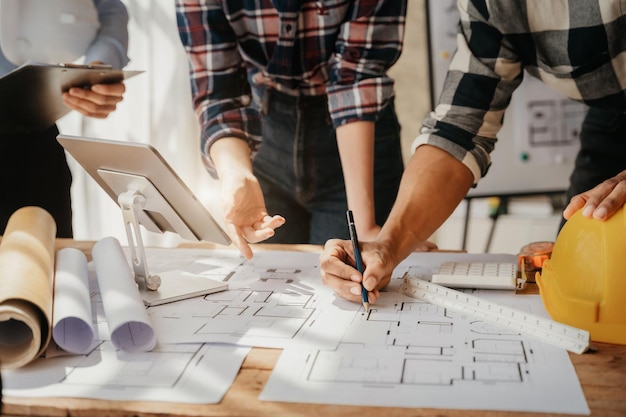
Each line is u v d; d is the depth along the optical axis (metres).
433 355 0.86
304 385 0.79
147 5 2.55
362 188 1.48
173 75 2.60
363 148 1.49
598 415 0.72
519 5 1.20
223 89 1.53
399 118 2.86
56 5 1.84
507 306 1.00
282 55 1.55
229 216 1.23
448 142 1.24
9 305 0.85
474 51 1.27
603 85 1.26
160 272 1.24
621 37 1.19
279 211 1.83
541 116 2.74
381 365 0.84
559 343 0.88
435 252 1.34
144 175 1.07
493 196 2.81
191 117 2.64
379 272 1.06
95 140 1.06
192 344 0.91
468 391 0.77
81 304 0.96
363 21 1.49
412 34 2.79
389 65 1.55
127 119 2.61
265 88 1.69
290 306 1.05
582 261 0.93
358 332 0.94
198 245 1.43
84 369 0.85
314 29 1.53
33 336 0.85
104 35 1.93
